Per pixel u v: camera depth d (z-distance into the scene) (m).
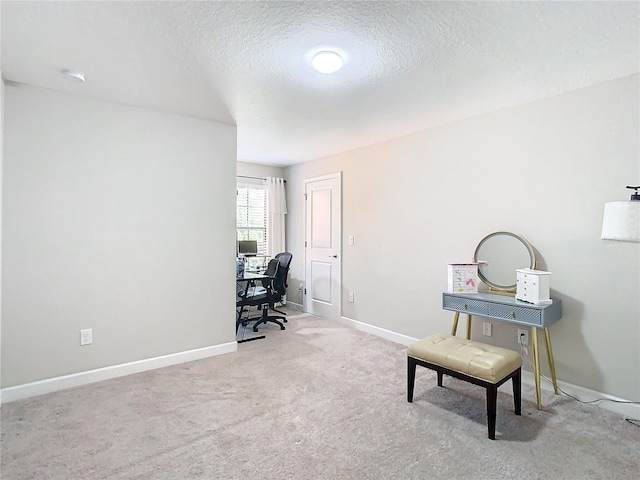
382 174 4.07
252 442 2.01
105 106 2.88
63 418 2.27
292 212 5.62
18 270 2.55
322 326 4.55
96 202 2.86
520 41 1.94
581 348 2.58
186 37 1.91
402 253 3.85
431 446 1.98
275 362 3.28
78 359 2.79
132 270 3.03
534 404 2.48
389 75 2.37
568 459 1.87
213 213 3.46
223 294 3.53
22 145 2.56
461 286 2.96
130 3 1.62
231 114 3.21
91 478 1.71
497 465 1.82
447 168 3.41
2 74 2.39
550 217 2.72
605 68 2.25
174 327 3.25
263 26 1.81
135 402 2.49
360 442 2.02
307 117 3.24
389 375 2.99
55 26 1.80
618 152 2.41
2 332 2.49
